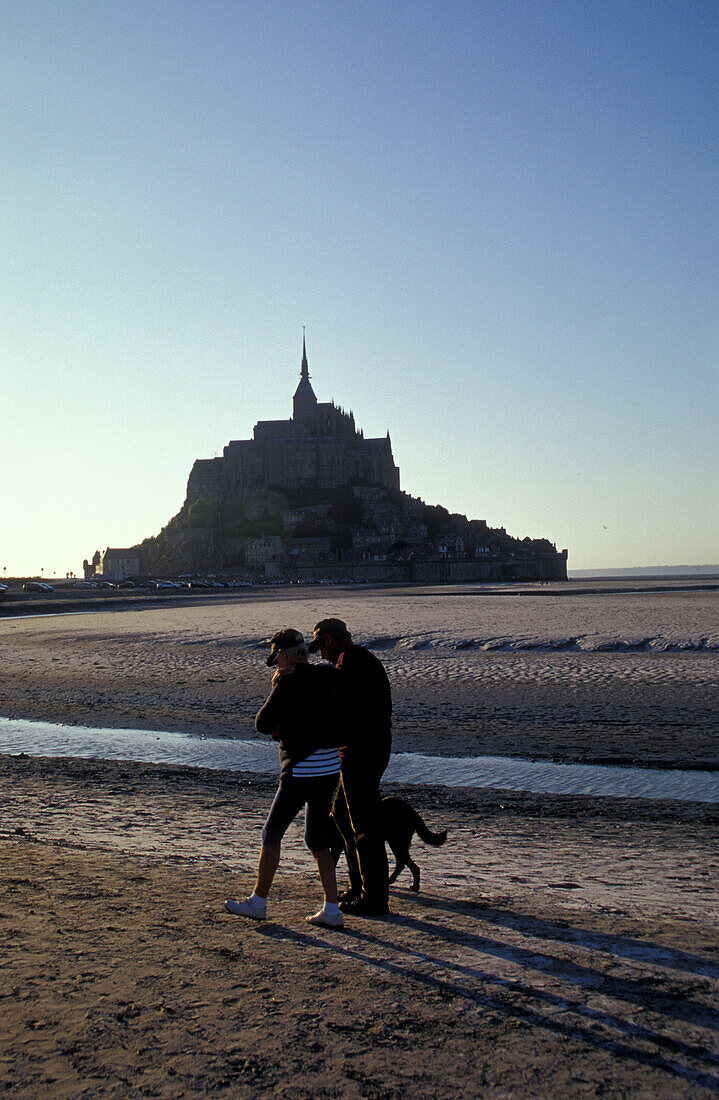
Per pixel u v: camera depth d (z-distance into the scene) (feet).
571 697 83.87
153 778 51.57
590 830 38.68
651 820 40.75
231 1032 15.69
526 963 19.38
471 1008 16.84
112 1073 14.06
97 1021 15.98
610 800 45.57
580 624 170.09
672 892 27.27
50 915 22.44
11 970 18.33
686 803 44.75
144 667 119.44
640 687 88.28
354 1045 15.25
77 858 29.86
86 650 146.61
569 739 64.49
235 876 28.17
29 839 33.37
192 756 60.54
